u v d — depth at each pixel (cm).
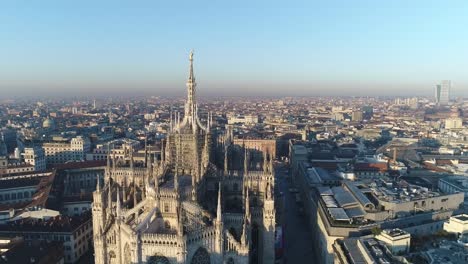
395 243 12456
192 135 15888
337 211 15725
